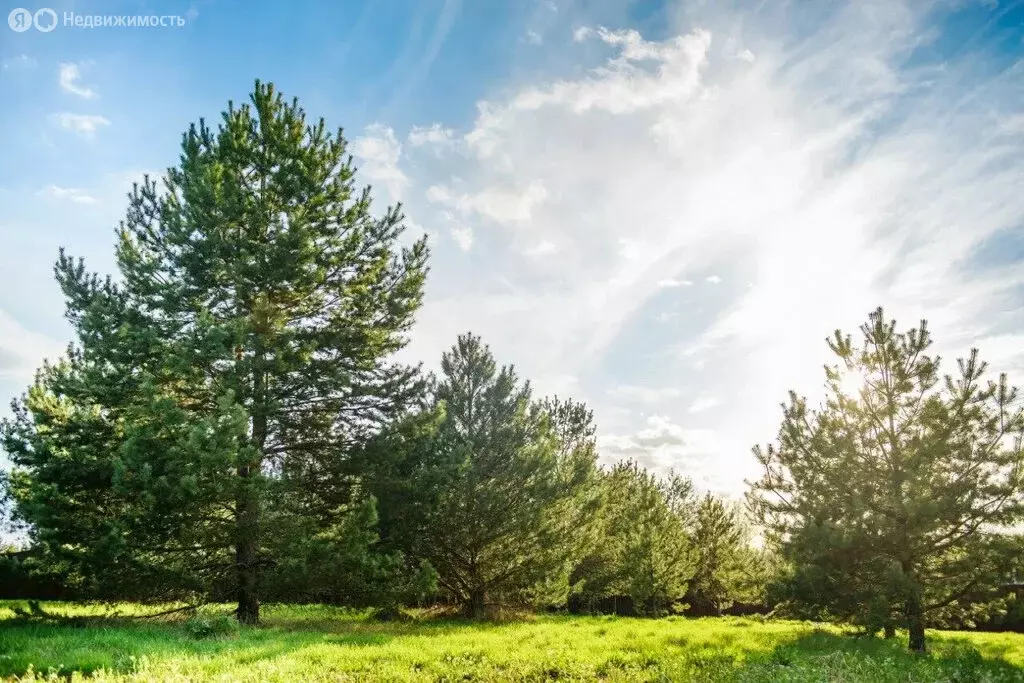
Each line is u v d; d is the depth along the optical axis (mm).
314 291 21188
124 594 16109
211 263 19016
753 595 36406
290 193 20500
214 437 15781
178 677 8516
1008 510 15938
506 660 11922
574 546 26719
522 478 25297
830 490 18938
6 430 17016
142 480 15539
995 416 16906
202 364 17656
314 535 18234
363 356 21312
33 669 8883
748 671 11117
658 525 37938
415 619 23062
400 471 22359
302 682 9055
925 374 17922
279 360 18375
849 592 17453
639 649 14039
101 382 17766
